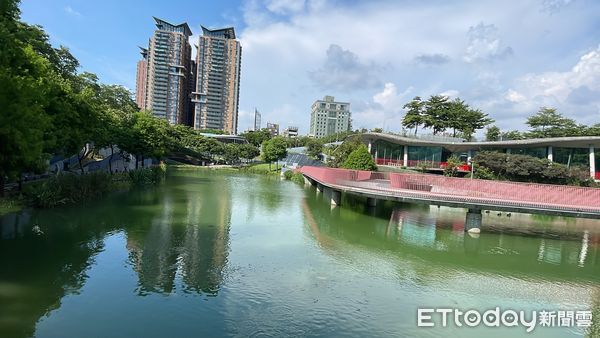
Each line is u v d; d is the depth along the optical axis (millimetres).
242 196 40406
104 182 33688
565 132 72750
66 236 19234
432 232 24938
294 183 63000
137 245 18422
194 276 14570
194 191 42719
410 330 11156
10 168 18688
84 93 31031
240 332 10508
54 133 24797
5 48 15711
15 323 10398
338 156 62750
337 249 19578
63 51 43156
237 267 15852
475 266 17953
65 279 13680
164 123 78312
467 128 76562
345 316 11797
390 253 19422
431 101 80062
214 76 163000
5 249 16609
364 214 31469
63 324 10461
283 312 11852
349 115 178125
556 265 18703
